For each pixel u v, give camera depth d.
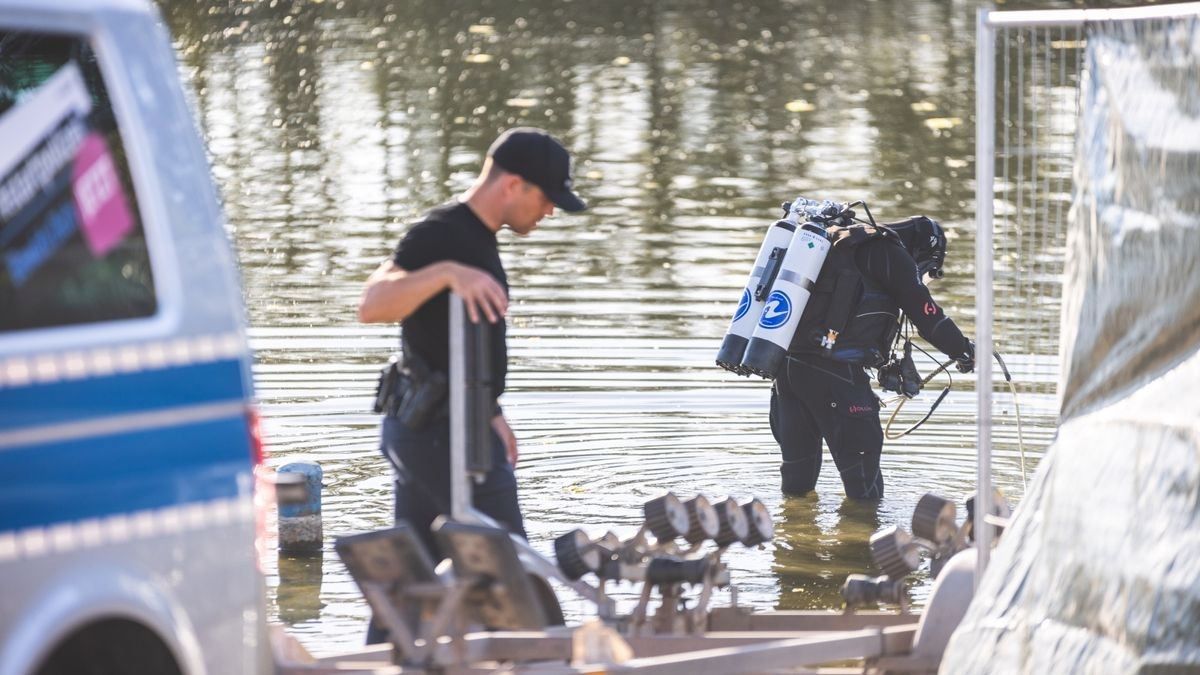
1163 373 13.09
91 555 10.27
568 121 67.44
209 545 10.98
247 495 11.27
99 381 10.46
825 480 25.73
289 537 21.36
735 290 37.44
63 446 10.21
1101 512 13.20
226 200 49.50
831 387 24.14
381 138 62.22
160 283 11.02
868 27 112.19
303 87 76.94
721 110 71.56
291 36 99.81
